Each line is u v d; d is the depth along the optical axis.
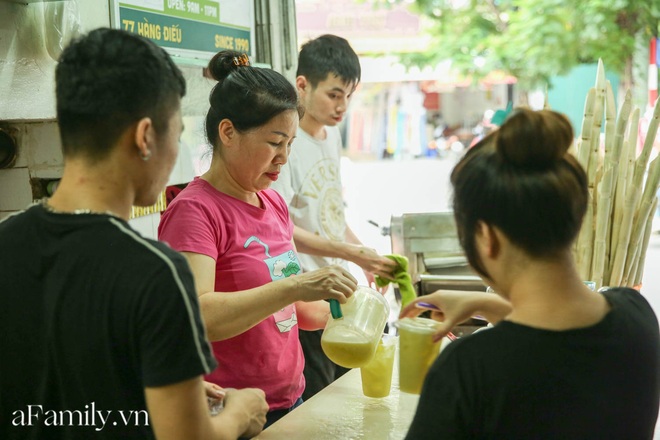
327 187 2.90
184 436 1.14
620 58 8.15
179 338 1.12
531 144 1.04
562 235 1.06
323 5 11.24
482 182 1.07
